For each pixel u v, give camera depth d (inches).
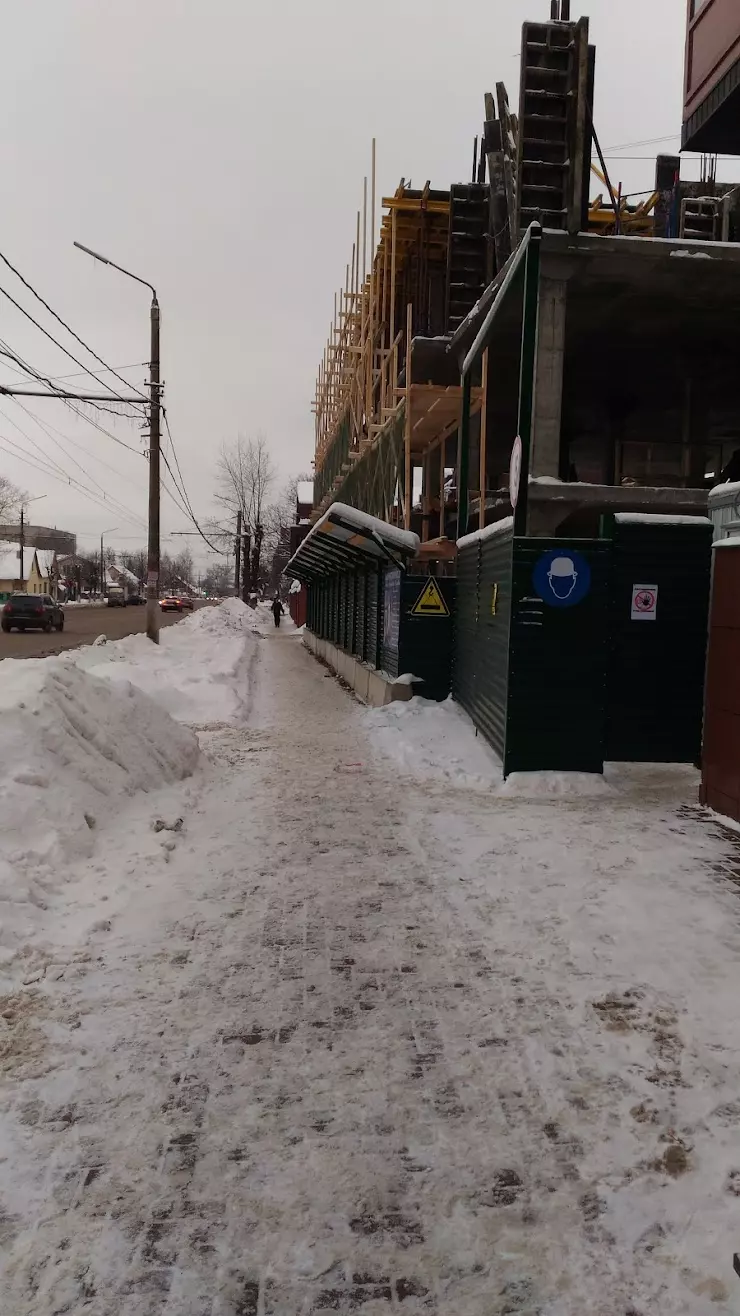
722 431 701.9
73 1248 89.8
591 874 203.2
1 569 3159.5
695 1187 98.9
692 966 154.9
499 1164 103.3
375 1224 93.9
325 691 593.3
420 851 221.9
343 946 164.1
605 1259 88.7
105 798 235.9
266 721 445.1
